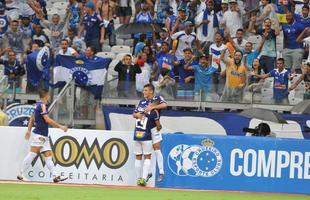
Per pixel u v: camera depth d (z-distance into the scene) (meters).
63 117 50.88
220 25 61.09
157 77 55.53
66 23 62.31
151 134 43.62
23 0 64.88
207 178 44.06
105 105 54.25
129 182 44.53
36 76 52.66
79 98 53.28
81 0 62.94
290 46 59.16
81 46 60.66
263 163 43.94
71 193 35.94
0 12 62.31
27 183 42.28
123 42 63.34
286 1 63.16
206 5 60.88
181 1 62.03
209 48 57.91
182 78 55.81
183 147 44.31
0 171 45.00
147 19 61.84
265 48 57.66
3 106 52.16
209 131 54.03
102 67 53.69
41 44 60.34
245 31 61.62
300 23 59.16
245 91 54.69
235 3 61.47
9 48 58.56
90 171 44.50
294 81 55.88
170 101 54.97
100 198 33.72
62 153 44.56
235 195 39.66
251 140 44.09
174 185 44.22
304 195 42.41
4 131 45.12
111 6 63.81
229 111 54.78
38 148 43.25
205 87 54.88
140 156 43.94
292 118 53.56
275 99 54.41
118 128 53.50
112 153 44.59
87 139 44.69
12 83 53.00
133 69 54.66
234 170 44.03
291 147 44.00
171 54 56.66
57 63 53.38
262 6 62.41
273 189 43.84
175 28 60.53
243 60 55.62
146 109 43.44
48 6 69.94
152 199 34.34
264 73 57.56
